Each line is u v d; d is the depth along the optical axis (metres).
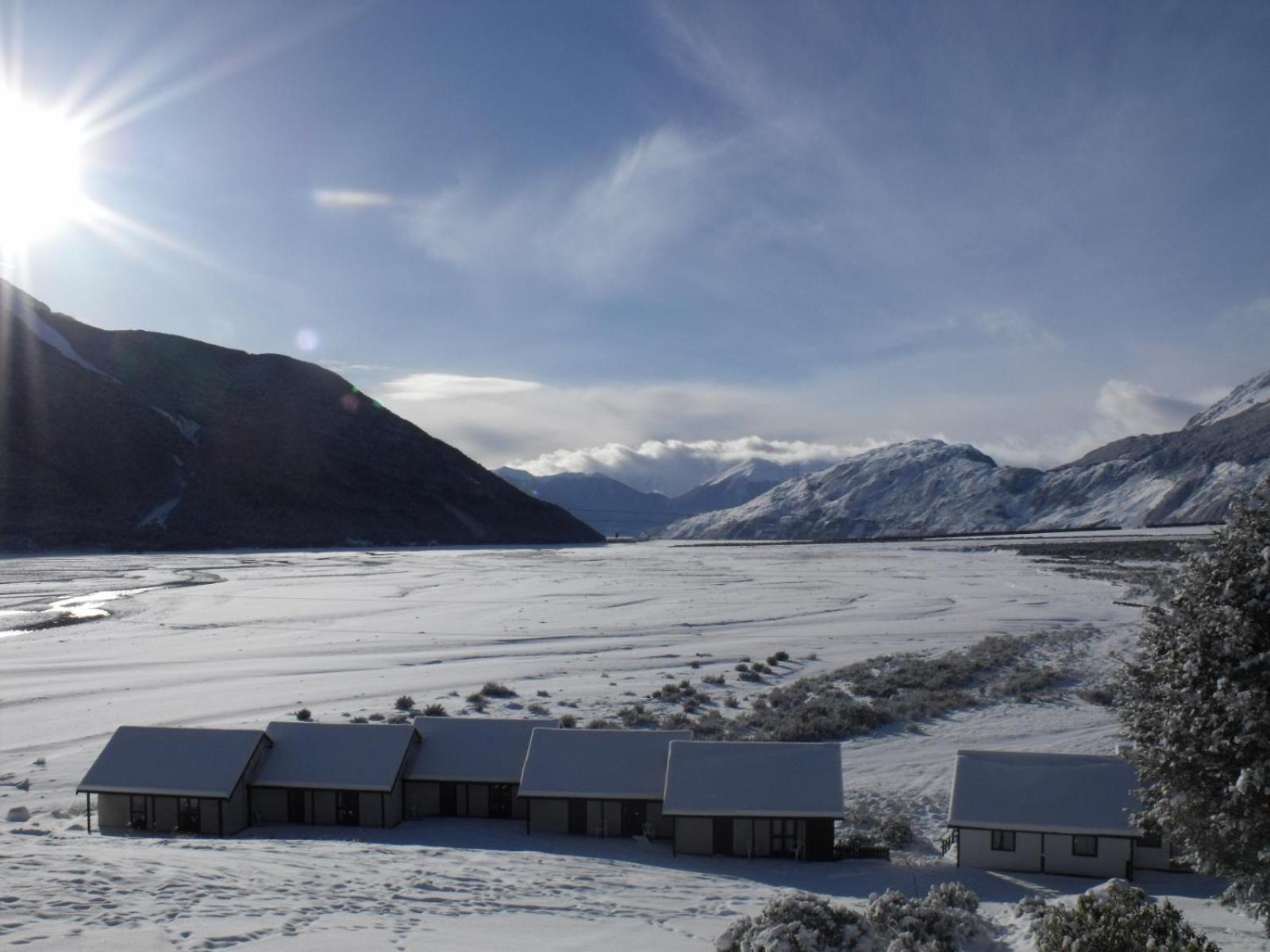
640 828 38.53
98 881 22.11
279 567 164.62
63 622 96.06
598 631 87.81
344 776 39.34
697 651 76.31
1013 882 33.34
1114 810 34.78
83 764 46.69
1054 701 58.00
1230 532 22.52
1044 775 36.22
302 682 64.88
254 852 29.91
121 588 129.12
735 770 37.41
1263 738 20.78
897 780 44.38
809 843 36.00
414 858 30.84
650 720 54.09
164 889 21.80
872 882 32.72
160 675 67.75
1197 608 22.23
